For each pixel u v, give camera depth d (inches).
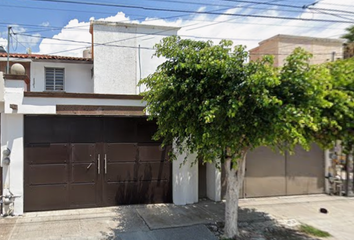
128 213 260.2
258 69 165.8
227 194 211.9
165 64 194.5
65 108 261.3
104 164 279.7
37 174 262.8
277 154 336.8
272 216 261.1
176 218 248.1
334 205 300.4
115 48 471.5
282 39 601.9
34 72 506.9
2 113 258.7
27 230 215.8
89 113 267.4
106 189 279.9
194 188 300.7
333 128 174.1
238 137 169.3
